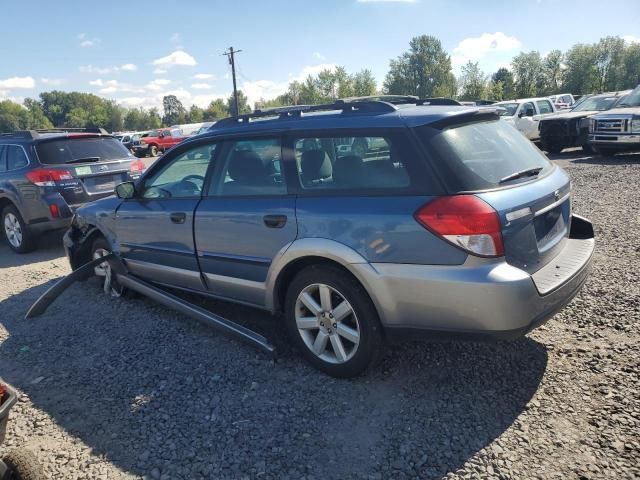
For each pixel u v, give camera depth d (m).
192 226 4.10
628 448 2.54
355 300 3.15
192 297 5.05
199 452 2.78
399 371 3.43
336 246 3.13
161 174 4.57
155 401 3.30
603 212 7.19
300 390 3.31
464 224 2.72
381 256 2.98
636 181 9.39
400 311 3.00
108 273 5.31
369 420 2.95
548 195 3.14
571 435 2.67
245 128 3.89
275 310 3.72
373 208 3.03
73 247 5.63
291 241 3.39
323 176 3.34
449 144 2.98
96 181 7.54
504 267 2.75
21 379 3.73
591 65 84.12
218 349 3.99
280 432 2.90
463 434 2.76
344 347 3.38
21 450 2.42
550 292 2.90
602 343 3.54
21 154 7.38
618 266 4.94
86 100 147.88
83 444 2.93
